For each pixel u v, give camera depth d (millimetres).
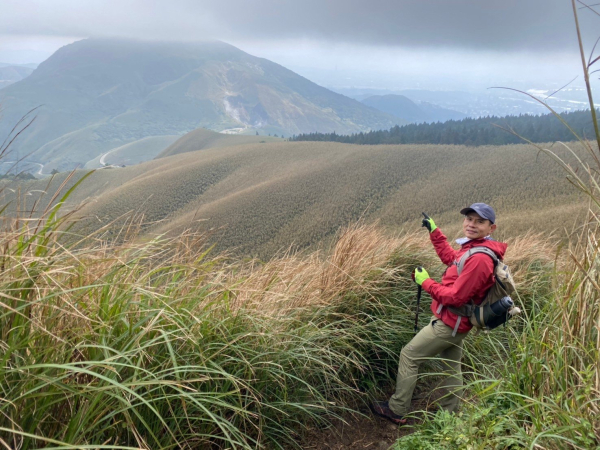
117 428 1667
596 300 1805
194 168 139250
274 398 2338
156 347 1848
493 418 1912
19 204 1430
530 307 3986
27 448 1354
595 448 1390
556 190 92188
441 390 3139
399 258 3857
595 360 1646
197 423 1949
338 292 3088
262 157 155375
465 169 119938
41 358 1462
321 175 123250
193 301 2115
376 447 2564
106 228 1730
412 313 3443
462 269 2576
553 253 5434
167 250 2119
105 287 1673
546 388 1854
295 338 2543
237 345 2105
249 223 87750
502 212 87375
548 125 158375
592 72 1323
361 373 3041
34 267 1415
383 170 124625
